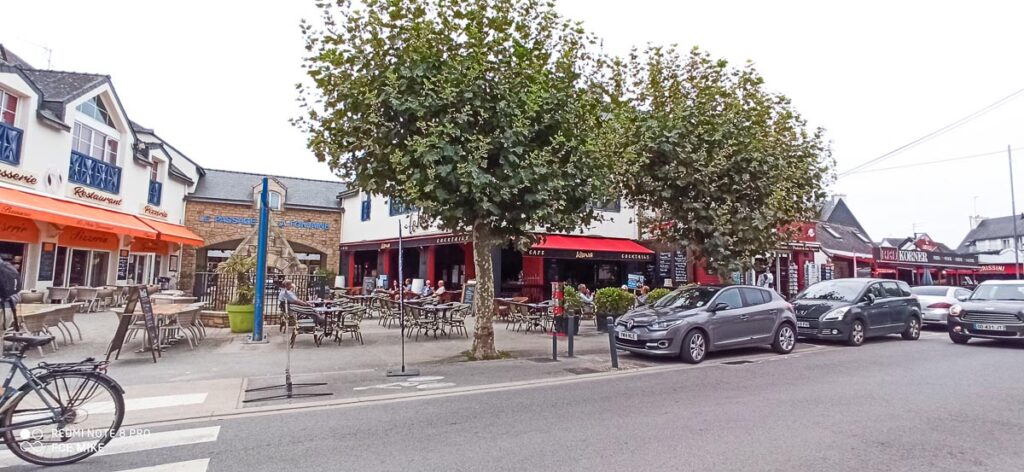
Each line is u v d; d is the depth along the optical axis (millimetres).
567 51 10000
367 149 9531
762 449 5156
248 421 6164
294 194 30500
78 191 17234
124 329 9180
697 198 12875
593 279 22250
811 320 13336
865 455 5008
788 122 14375
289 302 12375
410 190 8805
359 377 8711
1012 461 4879
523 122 9086
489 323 10820
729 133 12344
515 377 8875
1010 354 11625
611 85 12891
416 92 9102
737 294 11609
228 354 10422
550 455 4984
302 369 9242
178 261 26078
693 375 9164
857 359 10922
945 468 4699
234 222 27562
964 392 7715
